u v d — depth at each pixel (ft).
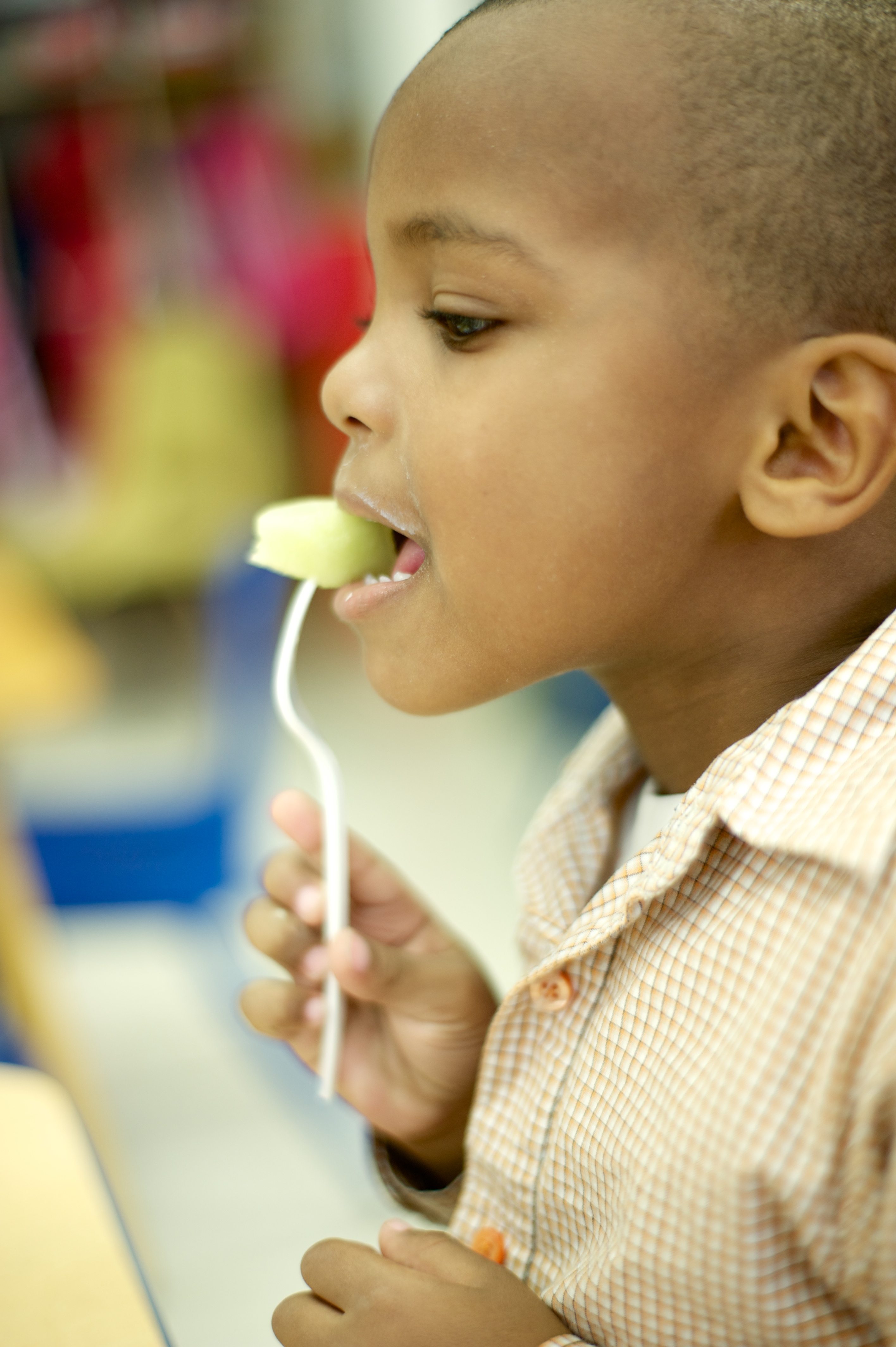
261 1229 5.87
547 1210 2.18
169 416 13.66
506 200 1.95
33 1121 2.39
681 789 2.38
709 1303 1.82
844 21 1.98
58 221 15.37
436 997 2.70
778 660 2.17
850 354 1.91
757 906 1.93
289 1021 2.75
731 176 1.91
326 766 2.62
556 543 2.03
